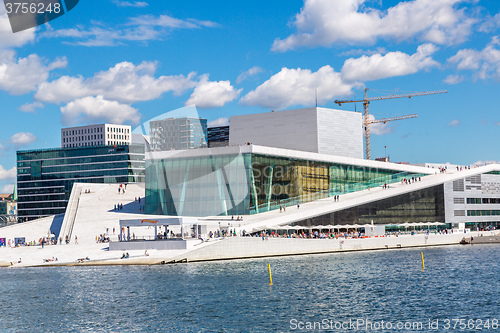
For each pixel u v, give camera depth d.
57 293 58.12
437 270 71.94
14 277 70.50
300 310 49.09
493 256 88.69
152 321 45.97
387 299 53.59
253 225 98.75
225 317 46.78
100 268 76.81
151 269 73.88
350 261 81.62
